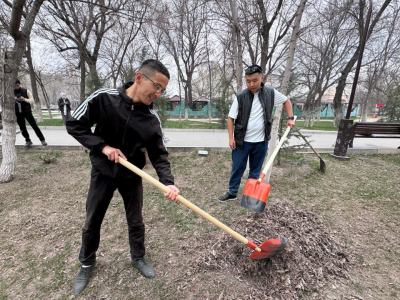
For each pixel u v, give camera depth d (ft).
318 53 55.11
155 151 6.36
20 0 10.85
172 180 6.14
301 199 12.28
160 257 7.77
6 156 13.64
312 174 15.84
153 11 21.95
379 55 48.34
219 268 7.09
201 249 8.07
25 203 11.25
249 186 8.48
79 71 42.32
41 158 16.83
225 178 15.02
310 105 58.54
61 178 14.48
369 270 7.37
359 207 11.56
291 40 12.28
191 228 9.45
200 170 16.47
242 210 10.96
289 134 16.76
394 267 7.53
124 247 8.29
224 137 32.27
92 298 6.26
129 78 20.94
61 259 7.65
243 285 6.56
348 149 21.67
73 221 9.86
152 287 6.57
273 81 40.52
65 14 22.74
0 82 13.35
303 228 8.56
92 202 6.01
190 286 6.56
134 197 6.51
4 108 13.41
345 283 6.81
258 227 8.38
